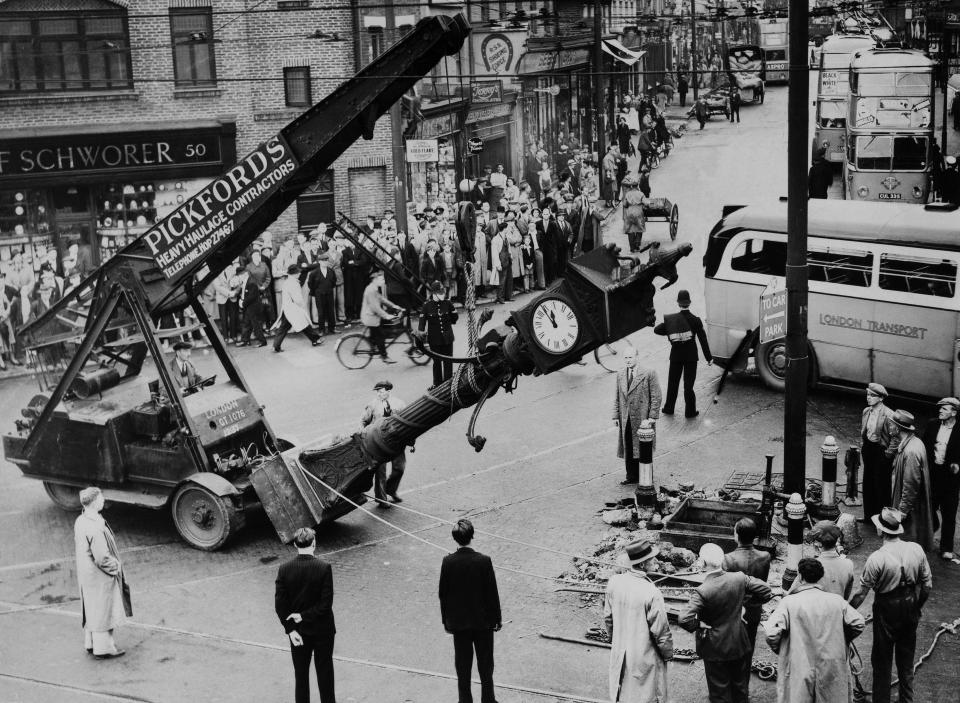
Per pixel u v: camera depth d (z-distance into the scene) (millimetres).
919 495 13914
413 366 23859
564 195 33875
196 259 15227
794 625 9977
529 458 18469
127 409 16000
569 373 23094
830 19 67625
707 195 39656
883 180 33875
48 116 28250
